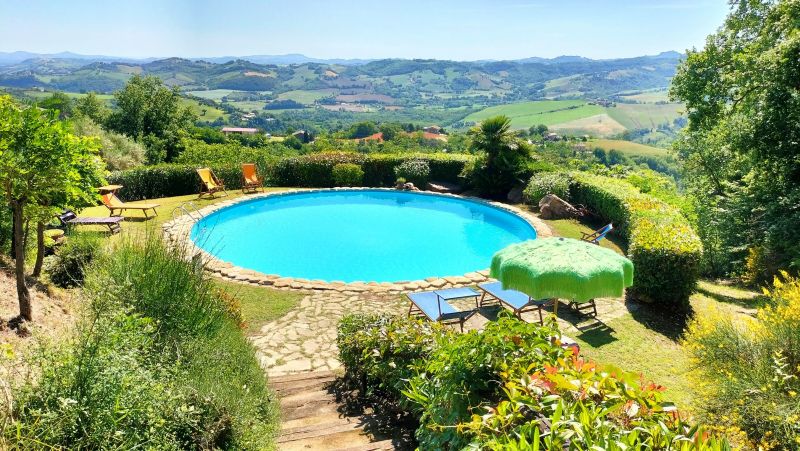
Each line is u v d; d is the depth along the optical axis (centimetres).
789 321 411
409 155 2145
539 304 728
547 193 1619
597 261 578
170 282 464
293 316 772
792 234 1026
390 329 467
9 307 486
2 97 461
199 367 375
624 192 1370
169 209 1539
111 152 2434
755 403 341
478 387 272
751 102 1406
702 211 1942
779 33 1426
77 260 652
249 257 1223
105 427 253
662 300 802
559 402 202
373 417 458
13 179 434
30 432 217
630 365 611
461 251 1309
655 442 189
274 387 545
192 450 292
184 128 4819
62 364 273
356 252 1286
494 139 1819
